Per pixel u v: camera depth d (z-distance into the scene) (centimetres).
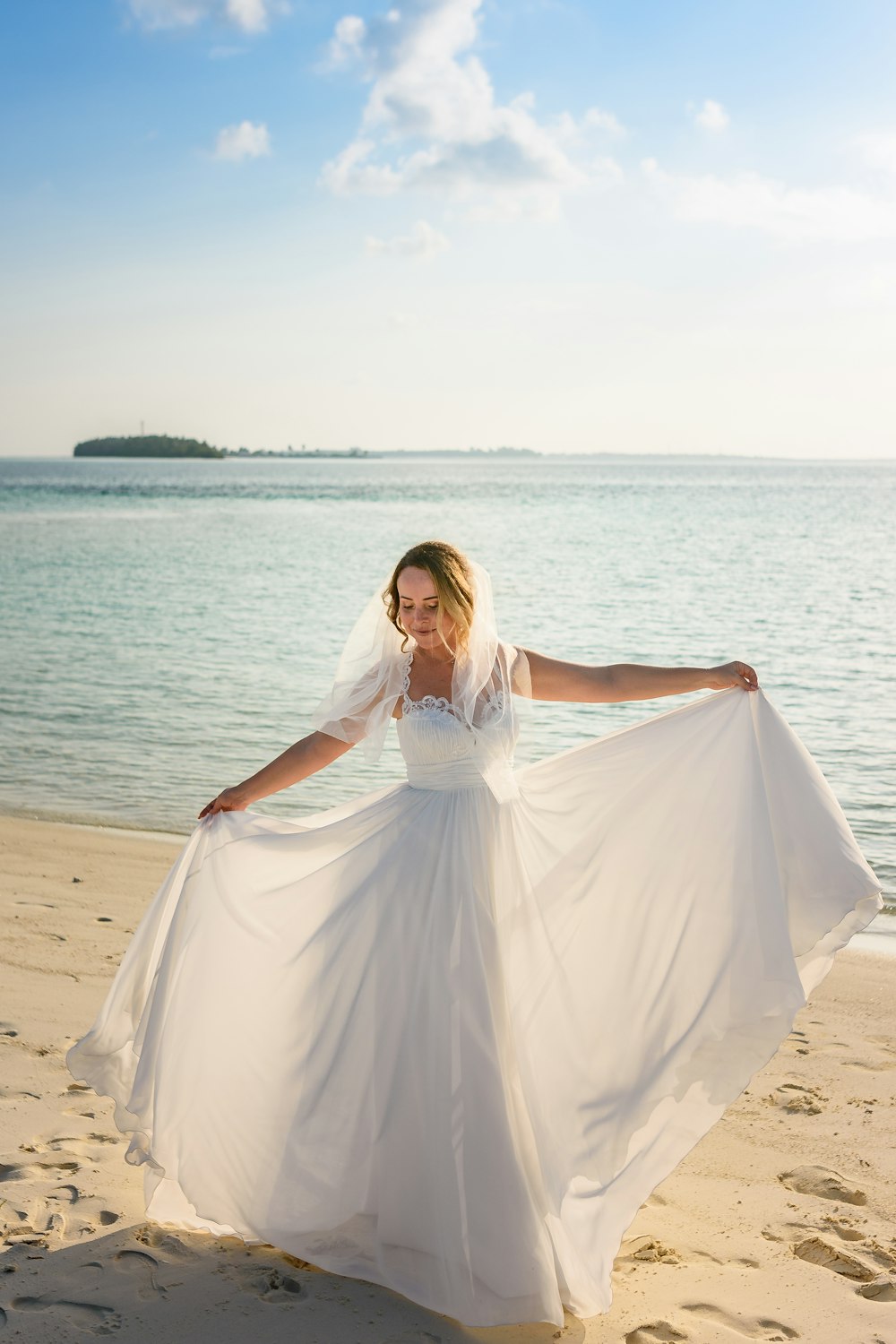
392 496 7825
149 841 757
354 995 299
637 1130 298
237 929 322
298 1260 300
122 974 335
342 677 328
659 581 2386
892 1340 267
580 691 335
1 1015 456
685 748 332
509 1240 273
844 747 992
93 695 1252
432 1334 269
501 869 304
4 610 1980
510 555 3022
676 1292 290
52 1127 367
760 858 311
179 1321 270
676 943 310
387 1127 287
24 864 698
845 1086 417
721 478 12781
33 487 10419
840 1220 324
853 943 590
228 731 1087
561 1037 300
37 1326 265
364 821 321
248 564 2814
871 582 2327
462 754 306
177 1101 309
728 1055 298
